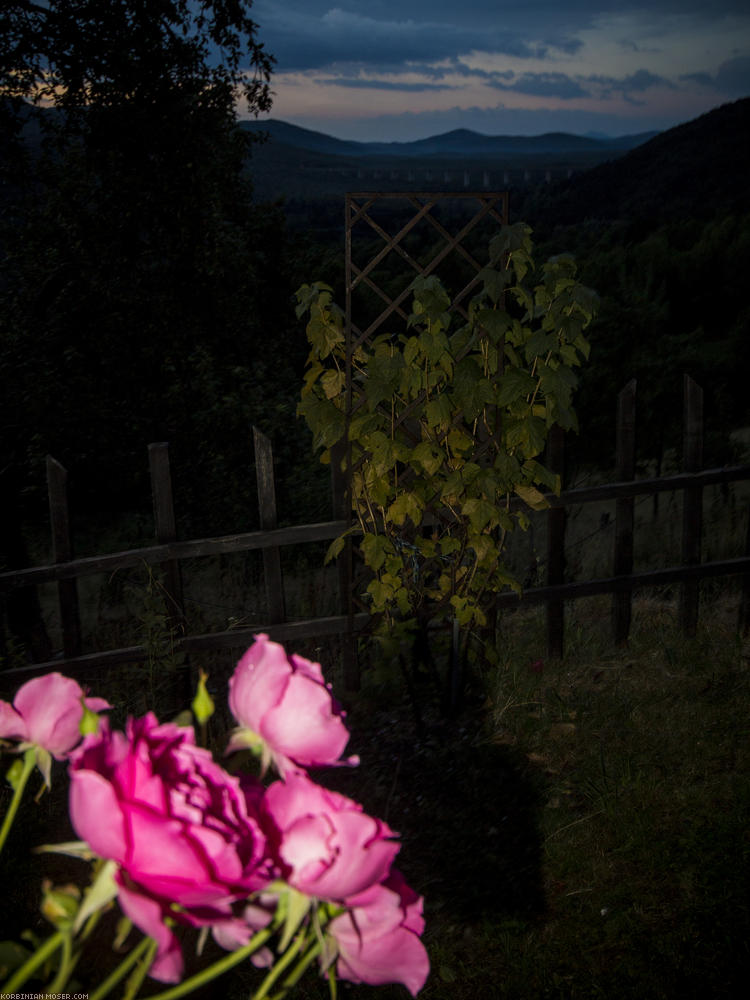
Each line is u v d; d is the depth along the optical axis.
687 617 4.73
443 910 2.95
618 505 4.49
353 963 0.79
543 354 3.95
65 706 0.87
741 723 3.90
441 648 4.29
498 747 3.85
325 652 4.84
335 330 3.86
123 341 9.32
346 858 0.69
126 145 9.14
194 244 9.59
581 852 3.16
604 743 3.81
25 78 8.84
